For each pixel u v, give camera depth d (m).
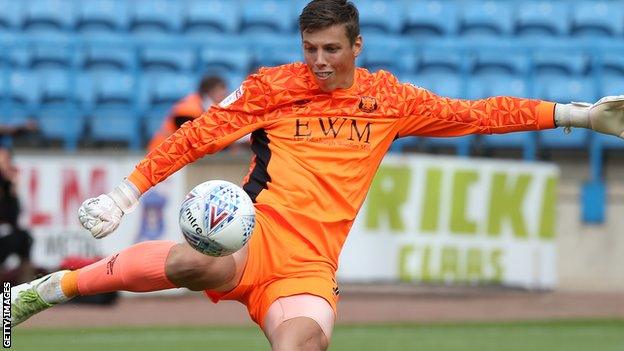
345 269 47.38
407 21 61.94
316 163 20.42
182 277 19.41
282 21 62.75
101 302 46.09
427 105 20.69
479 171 48.16
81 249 46.03
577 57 57.72
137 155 46.75
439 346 37.25
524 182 48.56
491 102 20.77
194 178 48.44
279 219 20.23
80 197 46.25
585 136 52.16
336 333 39.97
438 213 47.88
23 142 53.06
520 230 48.56
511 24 61.78
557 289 50.22
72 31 62.06
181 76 57.09
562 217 50.34
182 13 62.91
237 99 20.42
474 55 57.38
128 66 58.09
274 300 19.89
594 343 38.00
